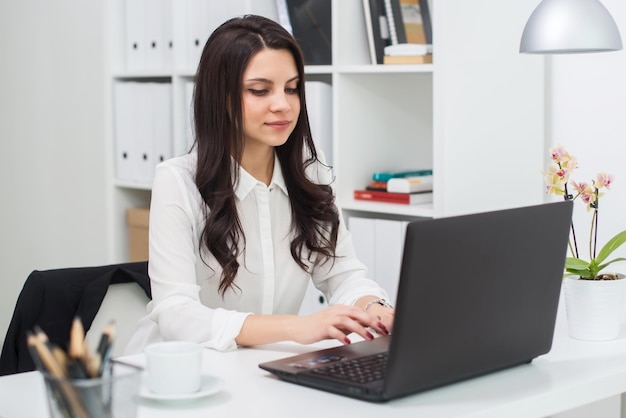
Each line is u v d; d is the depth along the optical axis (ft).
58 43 15.79
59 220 16.19
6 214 16.72
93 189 15.49
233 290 7.34
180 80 12.82
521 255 5.81
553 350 6.72
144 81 14.07
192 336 6.69
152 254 7.09
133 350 7.53
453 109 10.11
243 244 7.33
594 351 6.69
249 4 11.76
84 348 4.61
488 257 5.57
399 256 10.80
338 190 11.32
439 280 5.30
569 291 7.09
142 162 13.57
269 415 5.12
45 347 4.52
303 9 11.68
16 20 16.31
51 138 16.12
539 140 10.01
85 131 15.51
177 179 7.20
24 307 7.43
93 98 15.30
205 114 7.22
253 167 7.43
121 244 14.11
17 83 16.44
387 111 11.76
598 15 7.81
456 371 5.65
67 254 16.12
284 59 7.09
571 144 9.95
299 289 7.78
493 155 10.37
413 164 12.14
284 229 7.61
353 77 11.34
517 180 10.21
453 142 10.14
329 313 6.50
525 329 6.05
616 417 9.68
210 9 12.40
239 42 7.02
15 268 16.72
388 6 11.03
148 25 13.38
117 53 13.87
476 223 5.45
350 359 5.98
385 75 11.68
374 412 5.17
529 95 10.05
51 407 4.59
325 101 11.48
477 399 5.45
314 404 5.31
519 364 6.28
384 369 5.73
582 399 5.86
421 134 12.19
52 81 15.98
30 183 16.51
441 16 9.96
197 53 12.68
